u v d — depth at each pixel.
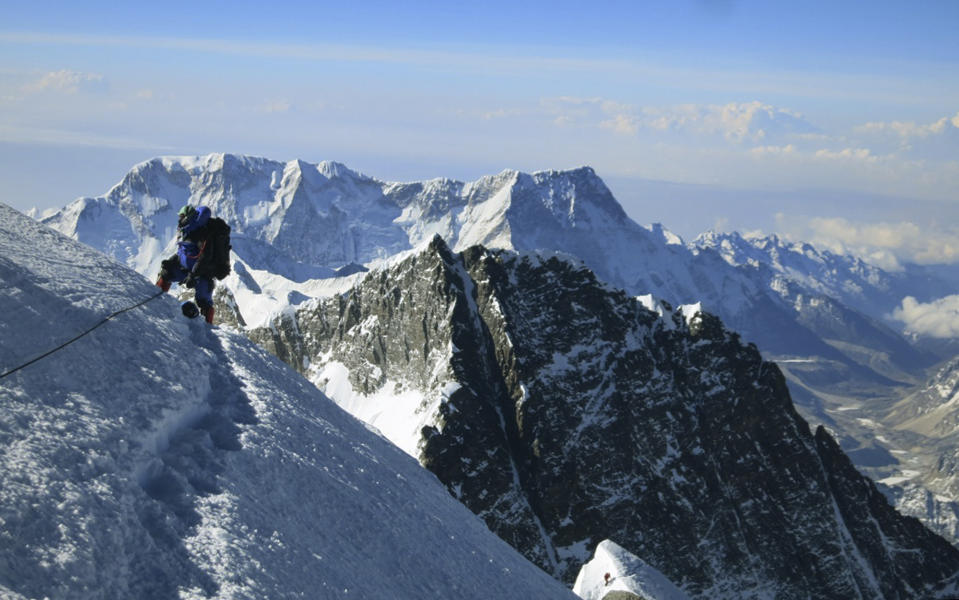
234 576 7.68
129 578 6.99
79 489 7.40
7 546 6.31
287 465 10.71
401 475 15.02
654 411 133.62
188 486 8.81
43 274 11.17
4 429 7.51
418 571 10.94
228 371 12.86
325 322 161.00
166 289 14.22
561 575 115.00
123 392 9.52
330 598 8.48
